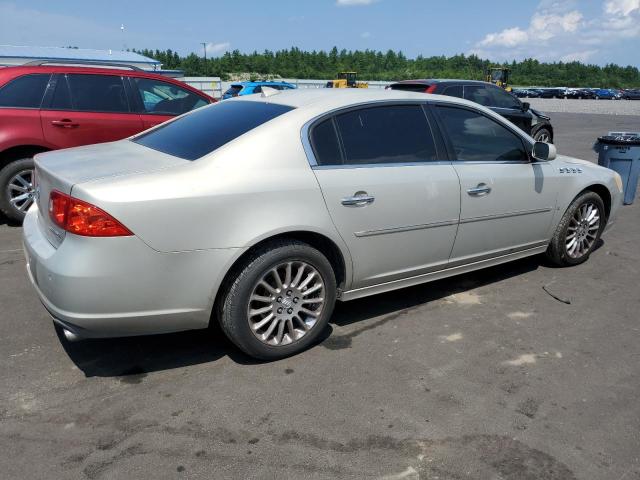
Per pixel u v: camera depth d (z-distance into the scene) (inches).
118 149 140.8
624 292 175.5
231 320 120.1
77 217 104.7
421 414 108.7
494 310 159.6
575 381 122.2
